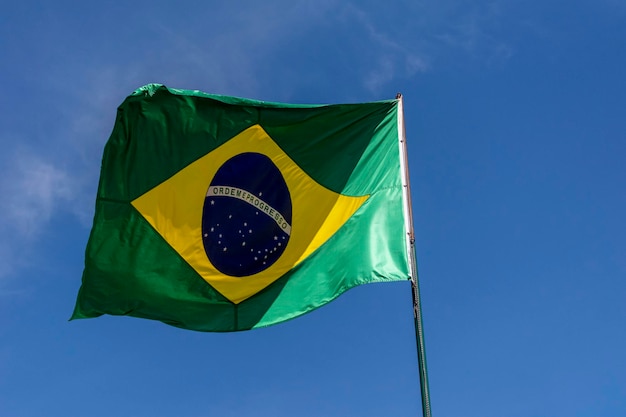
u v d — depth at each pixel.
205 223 14.74
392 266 14.30
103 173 14.52
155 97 14.70
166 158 14.79
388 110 15.69
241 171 15.05
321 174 15.26
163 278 14.42
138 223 14.48
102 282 14.24
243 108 15.25
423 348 13.32
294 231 14.91
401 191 14.98
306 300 14.38
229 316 14.36
